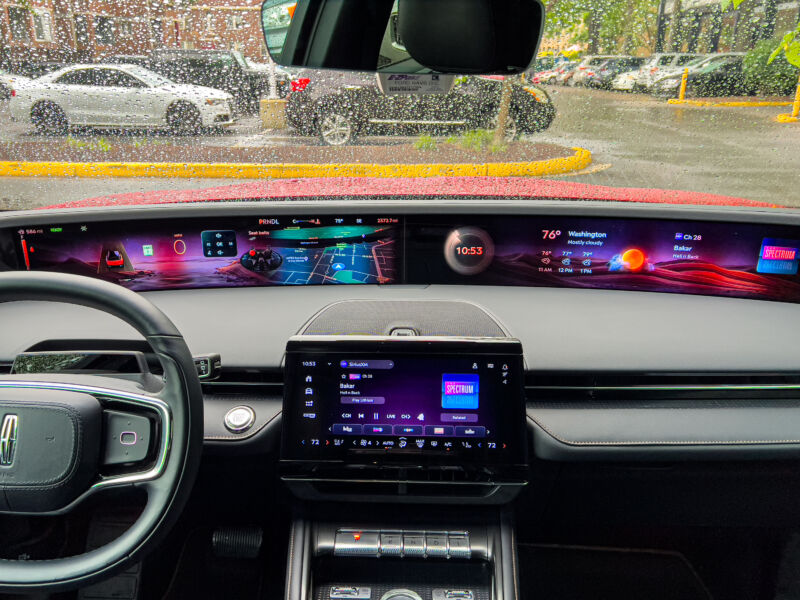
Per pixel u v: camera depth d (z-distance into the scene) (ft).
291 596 4.25
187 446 3.10
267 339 5.21
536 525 6.04
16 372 3.67
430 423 4.17
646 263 6.29
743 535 6.24
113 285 2.92
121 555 3.13
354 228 6.34
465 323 4.89
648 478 5.24
